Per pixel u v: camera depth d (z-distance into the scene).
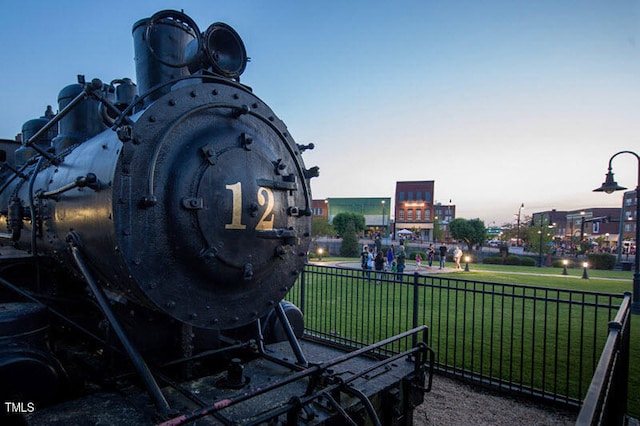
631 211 72.00
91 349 3.49
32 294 3.36
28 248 3.88
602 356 2.04
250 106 3.04
